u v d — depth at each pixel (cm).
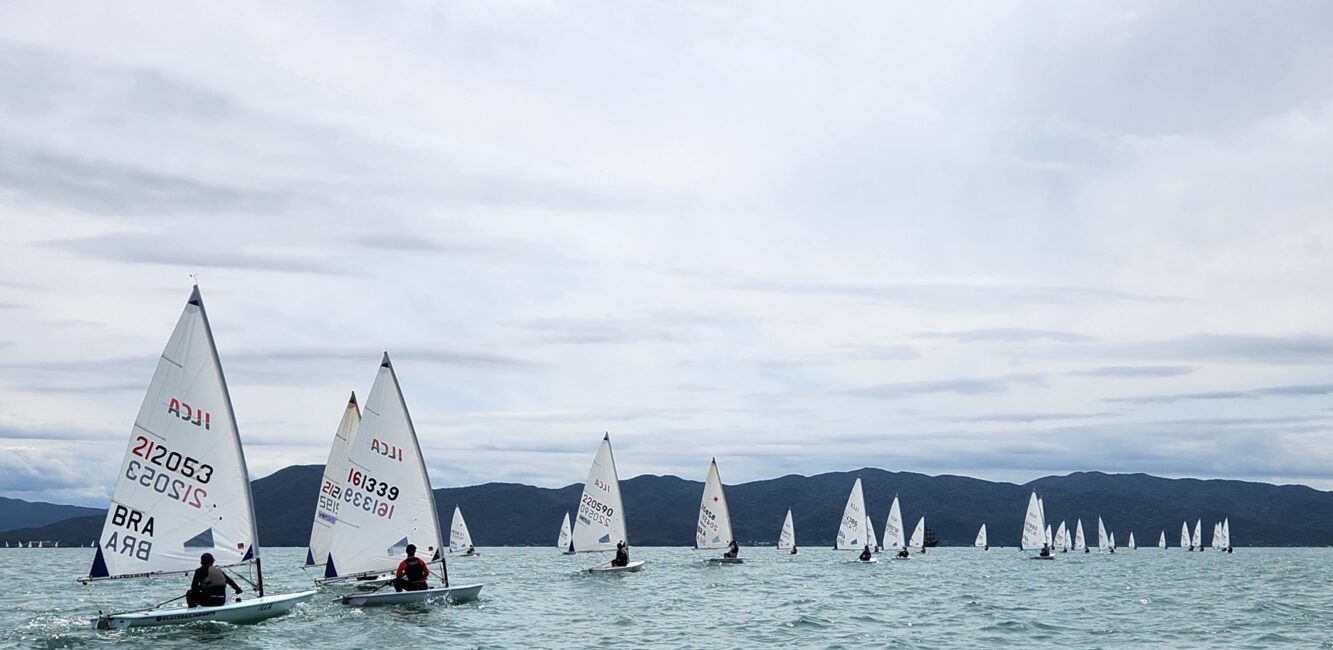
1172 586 7788
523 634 3688
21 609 4656
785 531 15850
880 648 3525
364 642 3328
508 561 13788
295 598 3788
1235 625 4384
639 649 3391
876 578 8406
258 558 3488
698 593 5991
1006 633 4031
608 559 14438
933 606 5284
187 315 3328
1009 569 11450
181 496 3303
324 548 5506
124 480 3212
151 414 3259
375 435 4209
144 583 7012
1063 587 7444
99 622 3328
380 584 4678
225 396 3391
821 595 6012
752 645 3553
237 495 3409
